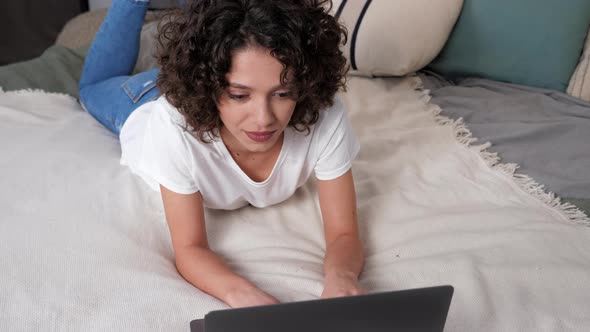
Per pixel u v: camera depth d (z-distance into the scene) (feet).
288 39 2.55
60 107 5.23
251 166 3.48
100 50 5.07
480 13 5.78
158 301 3.00
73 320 2.88
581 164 4.50
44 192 3.89
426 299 2.31
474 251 3.56
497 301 3.14
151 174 3.34
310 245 3.65
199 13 2.70
